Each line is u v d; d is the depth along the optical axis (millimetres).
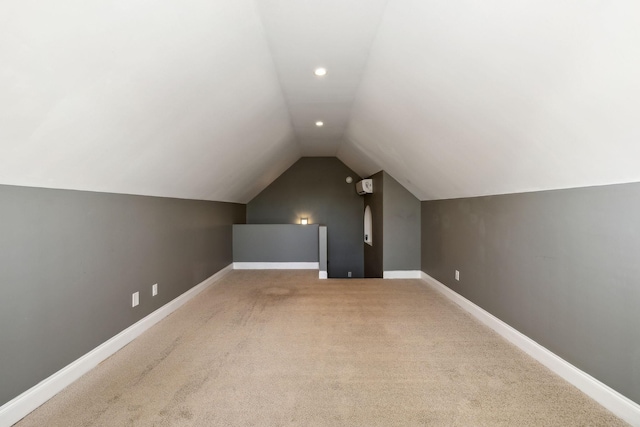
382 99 3021
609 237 1808
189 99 2258
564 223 2143
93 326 2301
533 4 1305
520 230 2611
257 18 1978
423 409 1807
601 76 1347
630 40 1160
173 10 1514
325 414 1768
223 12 1740
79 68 1432
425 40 1925
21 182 1742
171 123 2355
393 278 5195
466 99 2150
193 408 1813
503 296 2854
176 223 3646
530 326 2486
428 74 2199
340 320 3225
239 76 2443
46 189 1915
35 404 1804
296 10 1916
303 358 2412
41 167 1766
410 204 5227
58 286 1997
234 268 5973
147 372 2207
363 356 2443
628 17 1104
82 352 2191
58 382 1967
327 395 1943
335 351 2527
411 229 5227
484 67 1796
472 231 3443
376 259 5949
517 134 2074
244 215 7191
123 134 2053
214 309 3574
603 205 1846
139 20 1438
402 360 2381
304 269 5887
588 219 1948
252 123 3463
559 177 2111
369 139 4426
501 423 1688
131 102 1858
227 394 1951
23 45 1193
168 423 1688
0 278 1642
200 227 4375
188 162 3156
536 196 2422
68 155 1842
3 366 1649
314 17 1984
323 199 7508
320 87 3121
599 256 1872
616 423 1678
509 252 2766
